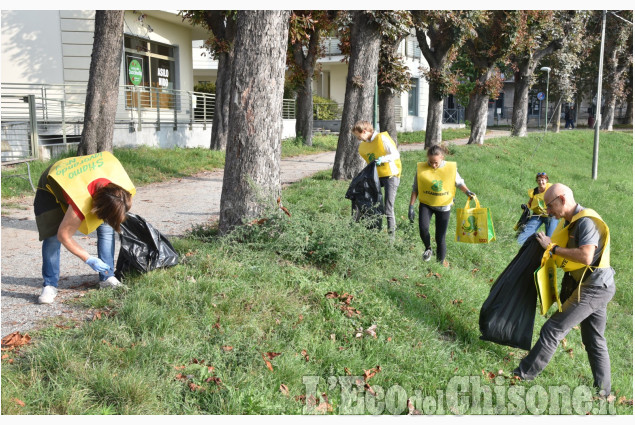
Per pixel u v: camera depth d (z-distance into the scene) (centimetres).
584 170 2419
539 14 2388
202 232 703
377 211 706
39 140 1470
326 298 522
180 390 376
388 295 578
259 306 484
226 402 372
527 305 520
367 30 1178
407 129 3497
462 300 642
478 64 2394
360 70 1196
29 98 1358
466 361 515
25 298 500
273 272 552
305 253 616
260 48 636
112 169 463
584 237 464
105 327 421
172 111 2130
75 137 1634
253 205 645
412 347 500
